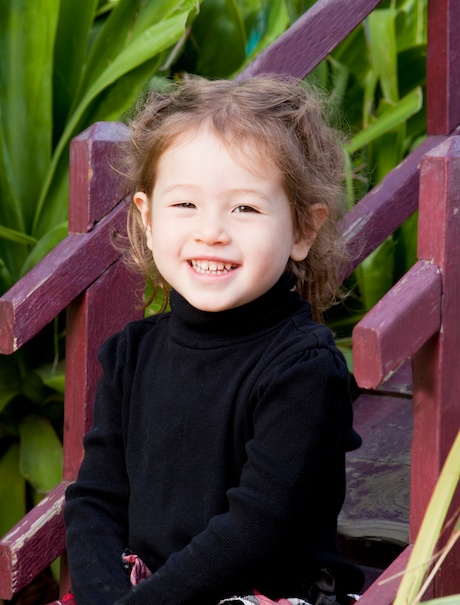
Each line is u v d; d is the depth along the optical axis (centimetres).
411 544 270
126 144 307
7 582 318
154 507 261
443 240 256
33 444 427
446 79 376
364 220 355
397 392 423
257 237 254
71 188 314
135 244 307
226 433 253
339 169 301
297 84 322
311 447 242
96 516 275
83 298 314
